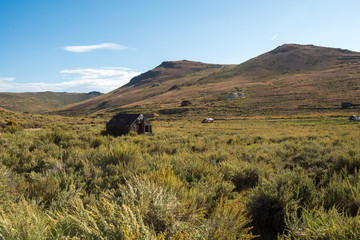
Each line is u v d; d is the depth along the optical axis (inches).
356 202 172.7
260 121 2930.6
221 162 364.2
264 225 176.4
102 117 5492.1
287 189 189.2
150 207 116.4
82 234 96.3
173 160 325.4
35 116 2108.8
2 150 367.6
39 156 339.9
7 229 92.1
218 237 109.8
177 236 97.8
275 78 7854.3
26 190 193.2
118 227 94.2
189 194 168.1
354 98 3836.1
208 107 4968.0
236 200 216.7
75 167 269.9
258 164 334.6
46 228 98.8
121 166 259.8
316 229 123.2
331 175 267.1
